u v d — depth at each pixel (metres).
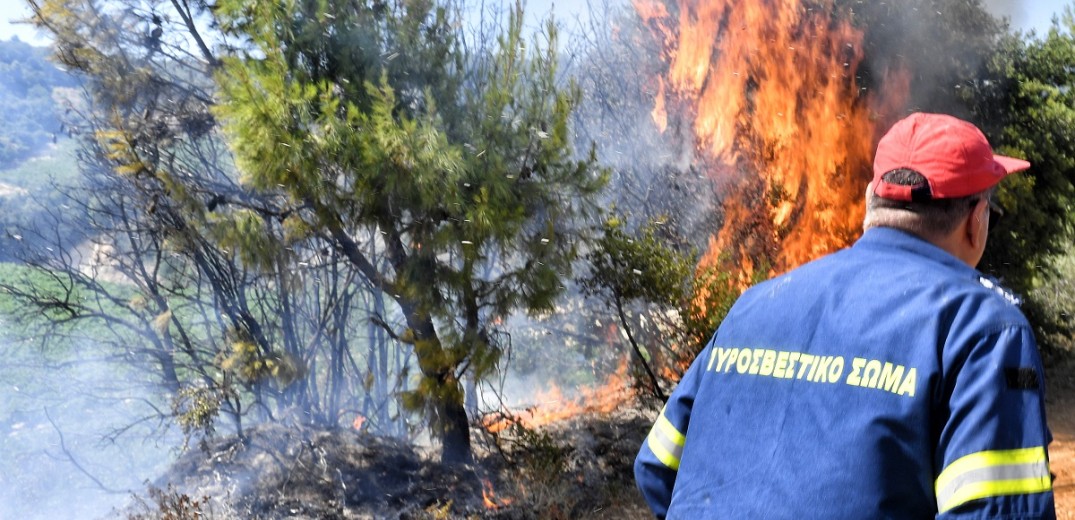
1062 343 13.86
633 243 7.95
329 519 6.80
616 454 8.30
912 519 1.67
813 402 1.80
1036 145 12.37
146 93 7.65
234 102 6.49
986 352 1.66
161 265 9.04
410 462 7.68
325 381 8.60
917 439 1.68
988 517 1.57
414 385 8.39
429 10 7.47
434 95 7.20
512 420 7.99
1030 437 1.61
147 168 7.07
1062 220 12.66
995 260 11.99
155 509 7.12
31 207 9.51
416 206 6.87
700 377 2.09
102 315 8.53
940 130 1.92
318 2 6.90
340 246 7.73
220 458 7.54
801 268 2.05
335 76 7.07
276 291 8.21
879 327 1.78
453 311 7.27
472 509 7.10
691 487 1.93
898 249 1.91
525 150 7.29
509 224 6.94
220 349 8.18
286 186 6.64
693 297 8.08
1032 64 12.45
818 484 1.72
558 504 7.24
